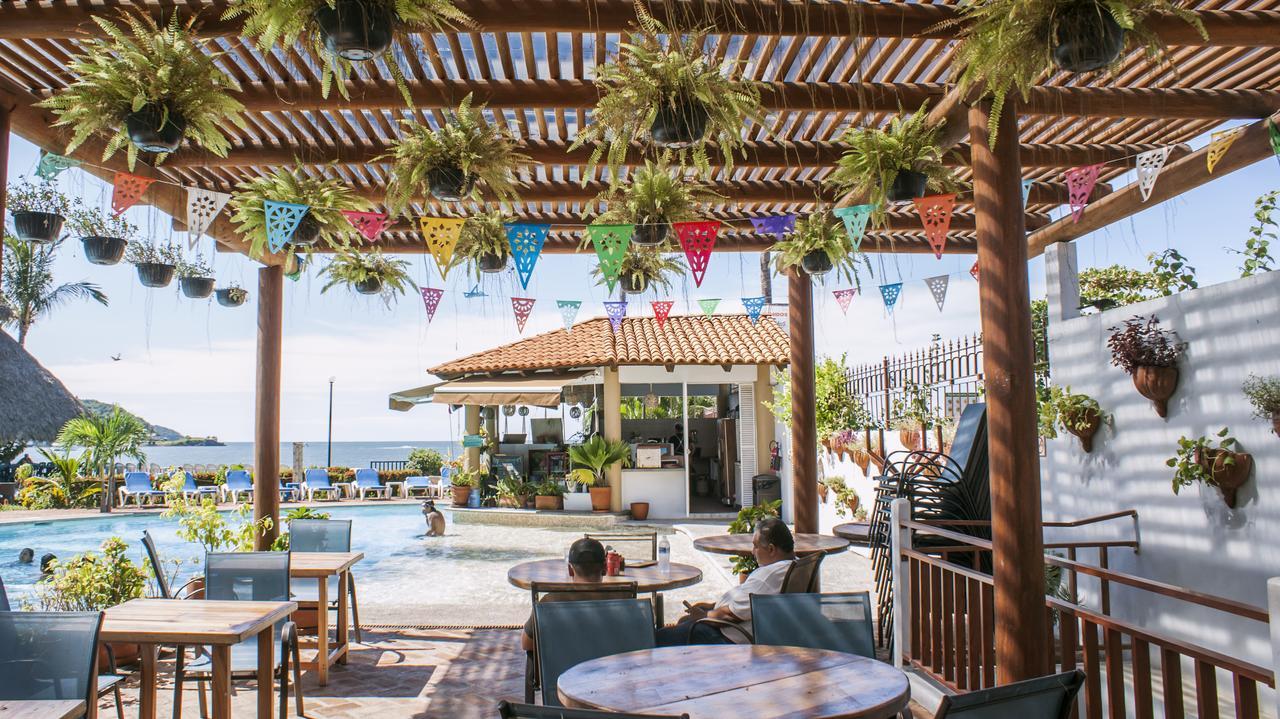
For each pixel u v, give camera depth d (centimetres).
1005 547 428
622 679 289
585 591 441
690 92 415
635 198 606
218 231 700
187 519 767
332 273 763
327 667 577
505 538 1520
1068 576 678
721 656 319
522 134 598
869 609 364
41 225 569
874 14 436
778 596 368
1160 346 571
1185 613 562
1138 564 608
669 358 1738
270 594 495
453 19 417
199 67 412
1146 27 351
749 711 252
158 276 675
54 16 419
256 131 592
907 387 1038
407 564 1220
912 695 525
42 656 303
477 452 2002
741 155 614
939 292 671
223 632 374
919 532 633
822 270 737
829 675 291
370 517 1955
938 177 552
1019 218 446
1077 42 329
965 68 423
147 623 391
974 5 359
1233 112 541
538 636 342
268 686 420
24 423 1764
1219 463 513
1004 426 434
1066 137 637
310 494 2386
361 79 503
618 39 479
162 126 413
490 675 604
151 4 426
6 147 480
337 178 609
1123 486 626
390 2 332
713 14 425
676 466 1802
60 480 2059
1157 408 581
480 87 509
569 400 1961
